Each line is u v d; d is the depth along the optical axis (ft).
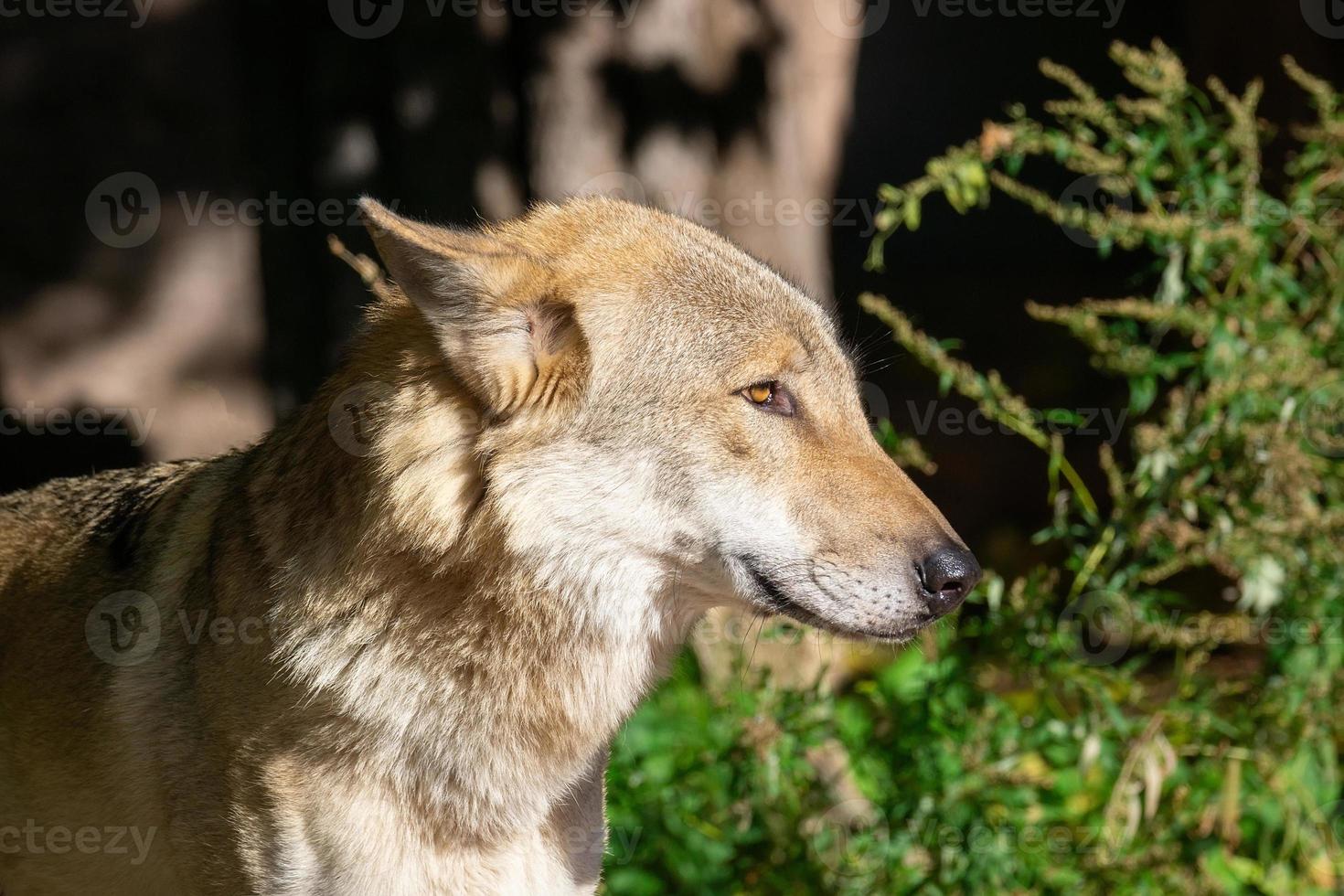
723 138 29.22
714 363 16.22
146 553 17.56
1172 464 21.52
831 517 16.21
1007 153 23.63
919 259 79.30
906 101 81.92
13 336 34.14
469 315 15.30
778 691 22.77
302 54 32.63
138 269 34.37
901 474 17.01
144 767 16.53
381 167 31.58
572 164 28.60
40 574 18.45
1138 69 23.44
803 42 46.70
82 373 34.50
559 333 15.94
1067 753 21.97
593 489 15.90
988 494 47.73
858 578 16.08
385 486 15.46
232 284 34.68
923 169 82.07
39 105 33.50
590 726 16.53
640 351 16.05
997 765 21.39
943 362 22.16
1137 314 22.12
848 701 24.52
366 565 15.42
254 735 15.53
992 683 24.73
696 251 16.92
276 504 16.26
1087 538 27.86
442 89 29.76
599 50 28.43
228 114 33.86
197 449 35.04
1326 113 23.06
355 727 15.39
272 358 34.68
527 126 29.25
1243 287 23.62
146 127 33.83
